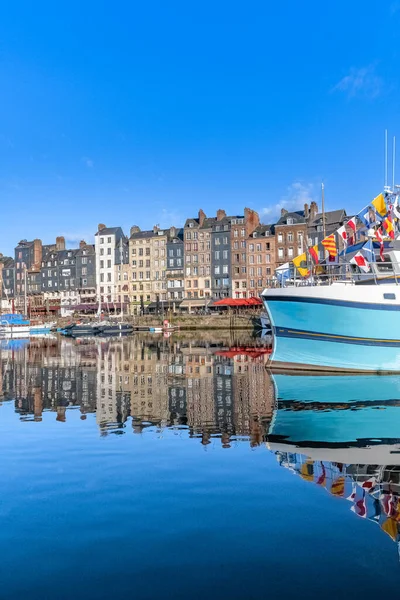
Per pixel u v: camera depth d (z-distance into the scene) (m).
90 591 4.58
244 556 5.15
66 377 21.42
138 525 5.92
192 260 87.00
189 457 8.66
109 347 43.06
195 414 12.66
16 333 66.50
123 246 94.19
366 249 19.70
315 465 8.02
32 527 5.90
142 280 91.75
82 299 97.12
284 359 20.17
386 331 18.47
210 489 7.03
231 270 83.50
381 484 7.12
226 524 5.89
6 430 11.07
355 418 11.74
